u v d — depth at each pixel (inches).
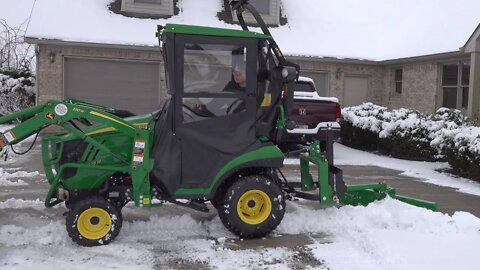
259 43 226.4
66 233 225.1
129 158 222.4
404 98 698.2
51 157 225.8
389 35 748.6
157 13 675.4
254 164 224.4
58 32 613.3
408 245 218.2
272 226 227.8
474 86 540.7
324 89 720.3
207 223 248.4
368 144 580.1
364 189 262.1
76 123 228.2
